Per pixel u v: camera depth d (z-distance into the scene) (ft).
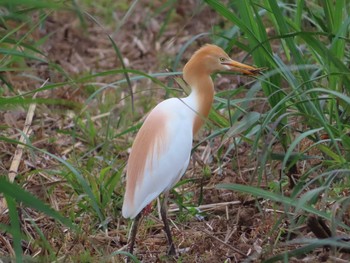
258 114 29.81
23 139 36.47
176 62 34.68
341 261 26.89
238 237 31.22
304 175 28.86
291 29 33.68
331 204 30.83
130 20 59.67
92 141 40.32
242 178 33.71
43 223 32.73
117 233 32.01
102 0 61.57
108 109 45.14
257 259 28.19
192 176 36.65
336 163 29.60
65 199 34.91
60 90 46.75
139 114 44.83
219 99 33.17
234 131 30.07
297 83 30.94
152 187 28.40
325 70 30.53
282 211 32.22
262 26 31.22
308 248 25.53
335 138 29.86
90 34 57.62
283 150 34.19
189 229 32.48
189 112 30.01
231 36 38.91
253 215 32.32
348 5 33.65
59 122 43.24
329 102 31.55
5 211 32.55
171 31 58.29
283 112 31.60
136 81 50.39
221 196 34.47
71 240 31.01
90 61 53.83
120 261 29.78
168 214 33.78
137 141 29.09
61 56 54.24
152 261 30.19
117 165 37.99
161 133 28.94
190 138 29.63
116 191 34.40
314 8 37.60
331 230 26.50
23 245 30.78
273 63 30.63
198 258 29.86
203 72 30.48
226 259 29.19
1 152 38.68
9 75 48.26
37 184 34.63
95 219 32.78
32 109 38.55
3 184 23.79
